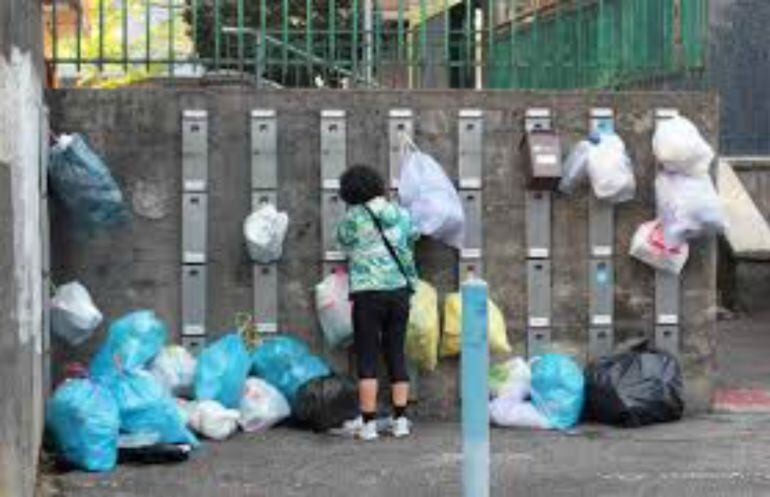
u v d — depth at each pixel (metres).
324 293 12.15
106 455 10.28
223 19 13.48
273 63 12.67
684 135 12.36
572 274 12.70
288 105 12.28
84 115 12.04
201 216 12.20
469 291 7.92
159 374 11.49
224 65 12.67
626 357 12.27
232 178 12.26
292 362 11.97
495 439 11.55
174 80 12.82
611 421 12.09
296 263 12.34
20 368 8.48
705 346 12.88
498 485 9.87
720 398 13.62
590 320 12.70
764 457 10.84
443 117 12.46
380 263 11.38
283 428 11.91
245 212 12.28
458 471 10.33
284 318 12.35
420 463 10.59
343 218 11.96
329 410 11.62
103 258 12.09
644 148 12.69
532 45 13.43
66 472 10.23
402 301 11.48
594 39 13.43
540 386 12.05
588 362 12.72
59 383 11.89
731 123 22.70
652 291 12.78
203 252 12.22
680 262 12.61
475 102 12.47
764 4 22.64
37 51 10.37
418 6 13.81
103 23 12.70
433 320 12.16
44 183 10.82
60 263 12.02
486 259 12.55
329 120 12.30
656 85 13.38
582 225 12.67
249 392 11.79
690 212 12.41
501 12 13.42
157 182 12.16
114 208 11.57
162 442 10.61
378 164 12.38
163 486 9.83
